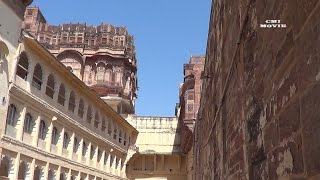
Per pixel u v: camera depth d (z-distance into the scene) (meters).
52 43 60.50
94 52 59.06
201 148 25.58
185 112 39.22
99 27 60.75
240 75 7.74
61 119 30.97
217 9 14.39
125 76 60.25
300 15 3.56
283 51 4.22
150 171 51.59
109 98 54.97
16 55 24.36
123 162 48.47
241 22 7.60
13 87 23.83
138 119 53.06
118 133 46.12
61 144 31.06
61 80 31.16
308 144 3.29
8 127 23.75
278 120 4.43
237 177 8.09
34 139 26.88
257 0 5.89
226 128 10.68
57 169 30.28
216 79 14.53
